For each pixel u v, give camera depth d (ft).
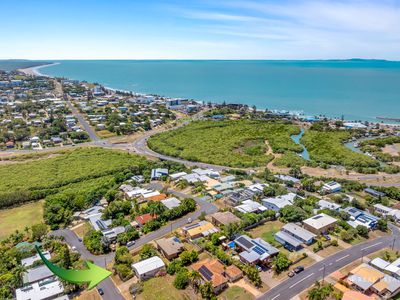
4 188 453.17
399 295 231.71
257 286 239.71
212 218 341.41
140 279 248.11
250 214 339.77
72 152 621.31
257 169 532.73
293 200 383.04
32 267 269.23
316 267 261.65
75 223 358.84
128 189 434.30
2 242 316.81
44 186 460.14
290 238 297.53
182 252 281.95
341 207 366.22
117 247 302.45
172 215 350.02
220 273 248.11
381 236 311.68
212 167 546.26
